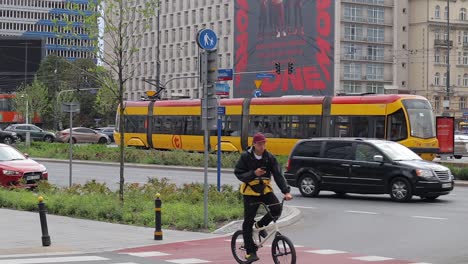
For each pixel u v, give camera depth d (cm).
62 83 10894
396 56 11031
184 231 1501
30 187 2289
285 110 3994
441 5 11131
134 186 2148
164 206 1764
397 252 1220
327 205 2058
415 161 2144
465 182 2922
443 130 3691
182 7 12531
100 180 3025
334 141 2261
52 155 4744
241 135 4209
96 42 2019
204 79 1515
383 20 10894
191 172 3619
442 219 1717
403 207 1989
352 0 10538
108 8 1961
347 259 1138
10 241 1325
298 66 10606
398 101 3472
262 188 1004
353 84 10562
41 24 16675
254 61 11175
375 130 3544
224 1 11650
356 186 2184
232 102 4284
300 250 1245
